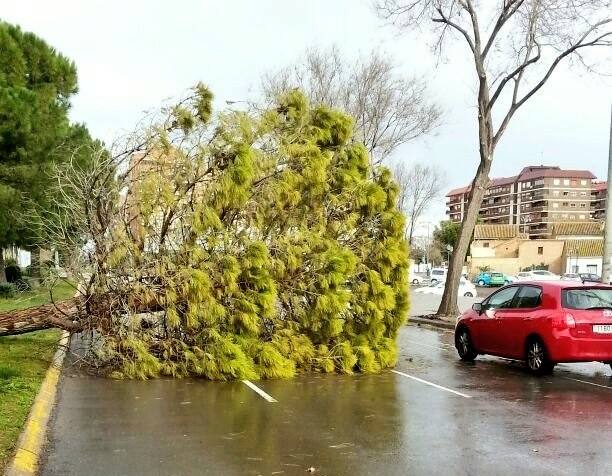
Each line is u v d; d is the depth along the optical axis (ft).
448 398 29.68
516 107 70.69
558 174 424.05
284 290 34.73
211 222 32.48
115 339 33.14
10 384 27.94
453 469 19.21
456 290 73.46
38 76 76.59
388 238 37.29
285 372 33.81
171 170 33.73
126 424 23.86
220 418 24.99
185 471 18.62
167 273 32.73
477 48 69.82
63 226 35.65
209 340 32.94
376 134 104.63
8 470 17.49
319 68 100.94
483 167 71.87
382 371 37.29
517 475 18.75
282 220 35.42
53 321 35.70
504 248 288.10
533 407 27.94
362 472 18.80
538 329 35.99
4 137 58.65
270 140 35.22
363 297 36.32
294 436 22.56
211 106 34.71
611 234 56.03
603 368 39.75
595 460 20.27
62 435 22.34
